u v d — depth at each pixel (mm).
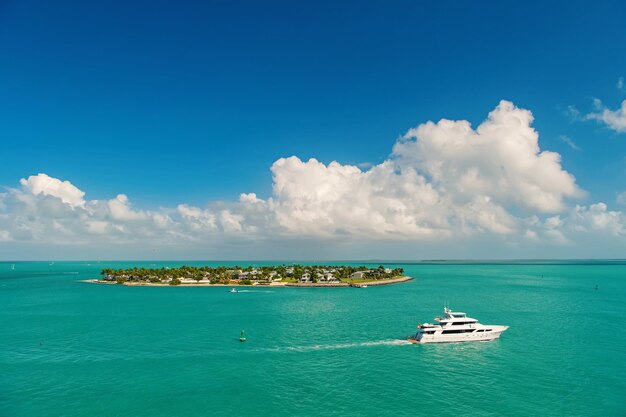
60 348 105438
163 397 73062
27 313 164125
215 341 112000
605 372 83812
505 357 94812
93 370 87812
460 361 92000
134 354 99500
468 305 183375
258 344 108438
